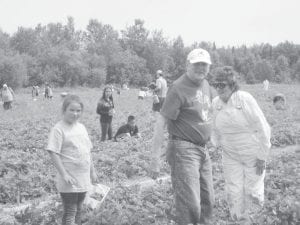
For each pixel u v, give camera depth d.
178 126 3.48
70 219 3.66
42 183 5.91
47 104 23.81
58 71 54.78
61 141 3.57
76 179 3.63
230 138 3.96
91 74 57.53
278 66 67.25
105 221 3.99
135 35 70.44
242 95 3.88
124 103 23.42
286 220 3.77
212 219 3.71
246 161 3.95
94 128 12.23
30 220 4.30
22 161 6.86
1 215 4.77
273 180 5.66
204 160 3.57
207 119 3.52
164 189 5.32
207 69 3.44
